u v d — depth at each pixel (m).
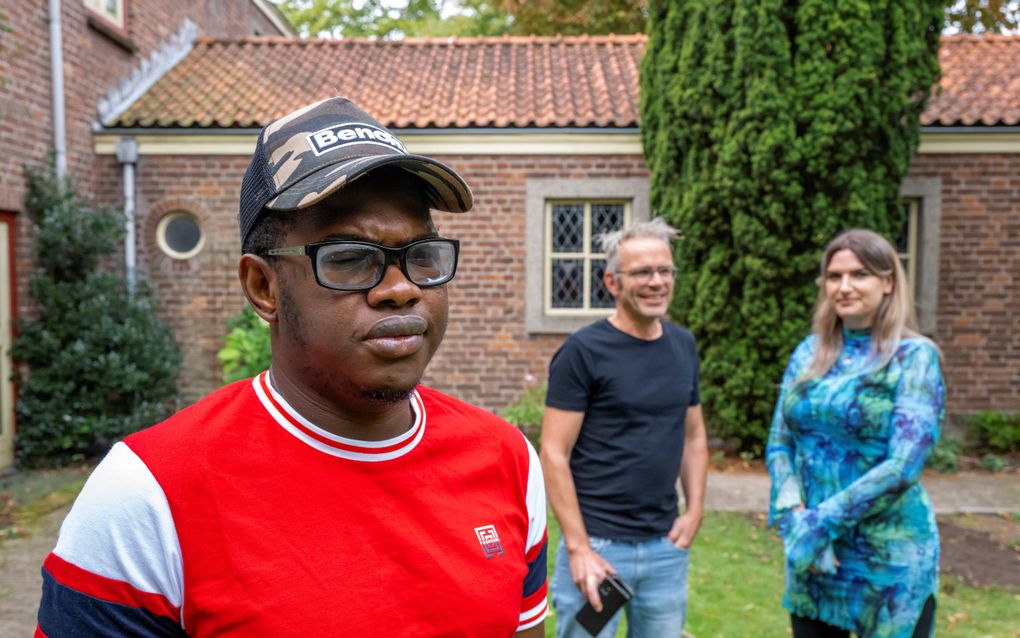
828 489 2.25
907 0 5.84
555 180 7.35
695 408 2.73
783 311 6.23
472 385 7.50
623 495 2.44
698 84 6.24
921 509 2.17
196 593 0.87
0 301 6.01
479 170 7.38
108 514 0.88
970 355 7.34
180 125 7.20
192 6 9.10
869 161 6.04
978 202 7.25
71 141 6.78
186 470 0.90
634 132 7.22
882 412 2.14
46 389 6.20
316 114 1.03
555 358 2.52
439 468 1.07
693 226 6.38
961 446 7.16
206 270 7.36
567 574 2.49
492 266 7.44
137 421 6.40
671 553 2.52
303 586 0.89
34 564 4.31
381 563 0.94
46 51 6.46
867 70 5.70
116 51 7.48
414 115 7.38
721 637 3.46
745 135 6.00
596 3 13.31
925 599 2.14
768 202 6.04
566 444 2.45
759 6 5.85
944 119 7.17
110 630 0.86
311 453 0.96
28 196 6.24
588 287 7.55
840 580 2.20
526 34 14.45
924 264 7.28
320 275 0.93
